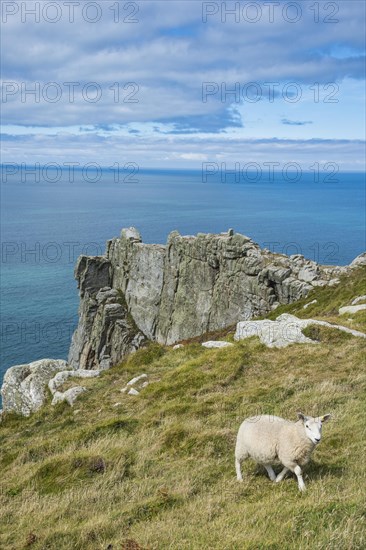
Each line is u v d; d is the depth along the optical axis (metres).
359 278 57.41
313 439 11.21
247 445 12.81
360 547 8.71
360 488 11.06
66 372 32.47
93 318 91.50
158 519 11.79
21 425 27.58
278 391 21.27
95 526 11.69
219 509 11.80
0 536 12.54
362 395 19.38
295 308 58.62
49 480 15.77
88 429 20.45
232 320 71.88
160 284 87.06
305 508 10.34
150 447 17.20
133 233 96.38
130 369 31.03
